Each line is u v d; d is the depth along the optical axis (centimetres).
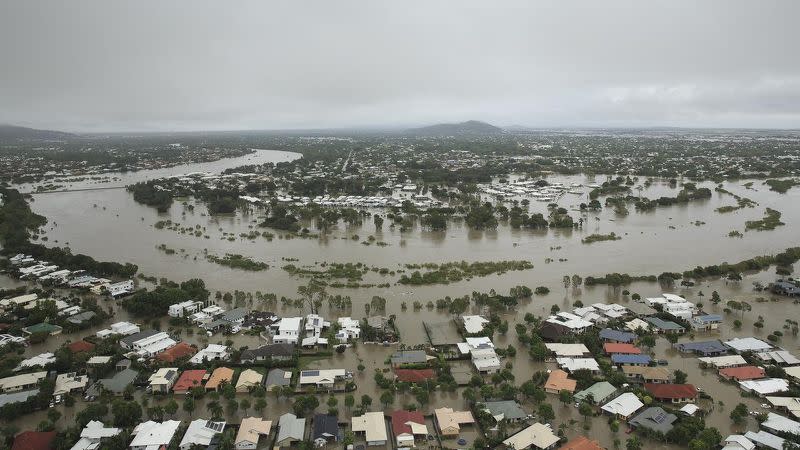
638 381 11275
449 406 10469
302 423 9594
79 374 11506
